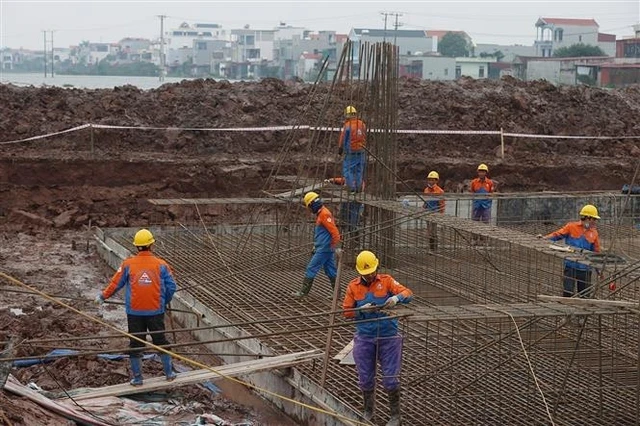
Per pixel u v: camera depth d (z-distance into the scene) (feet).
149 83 222.69
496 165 72.74
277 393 32.86
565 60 193.26
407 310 28.12
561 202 61.26
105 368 33.55
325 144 56.18
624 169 75.66
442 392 30.99
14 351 27.12
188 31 391.24
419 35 260.83
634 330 33.27
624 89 94.94
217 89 77.71
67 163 63.26
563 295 38.91
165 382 31.19
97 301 31.68
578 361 32.30
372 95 48.60
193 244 53.93
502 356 31.96
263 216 63.52
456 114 81.00
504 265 48.47
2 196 61.46
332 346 35.22
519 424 28.91
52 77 254.47
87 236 57.41
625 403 30.55
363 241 49.73
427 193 55.47
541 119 82.74
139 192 64.08
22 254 52.80
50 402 26.91
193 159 67.10
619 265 35.19
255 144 72.13
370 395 28.35
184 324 41.88
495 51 274.98
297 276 47.21
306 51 276.21
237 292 43.73
